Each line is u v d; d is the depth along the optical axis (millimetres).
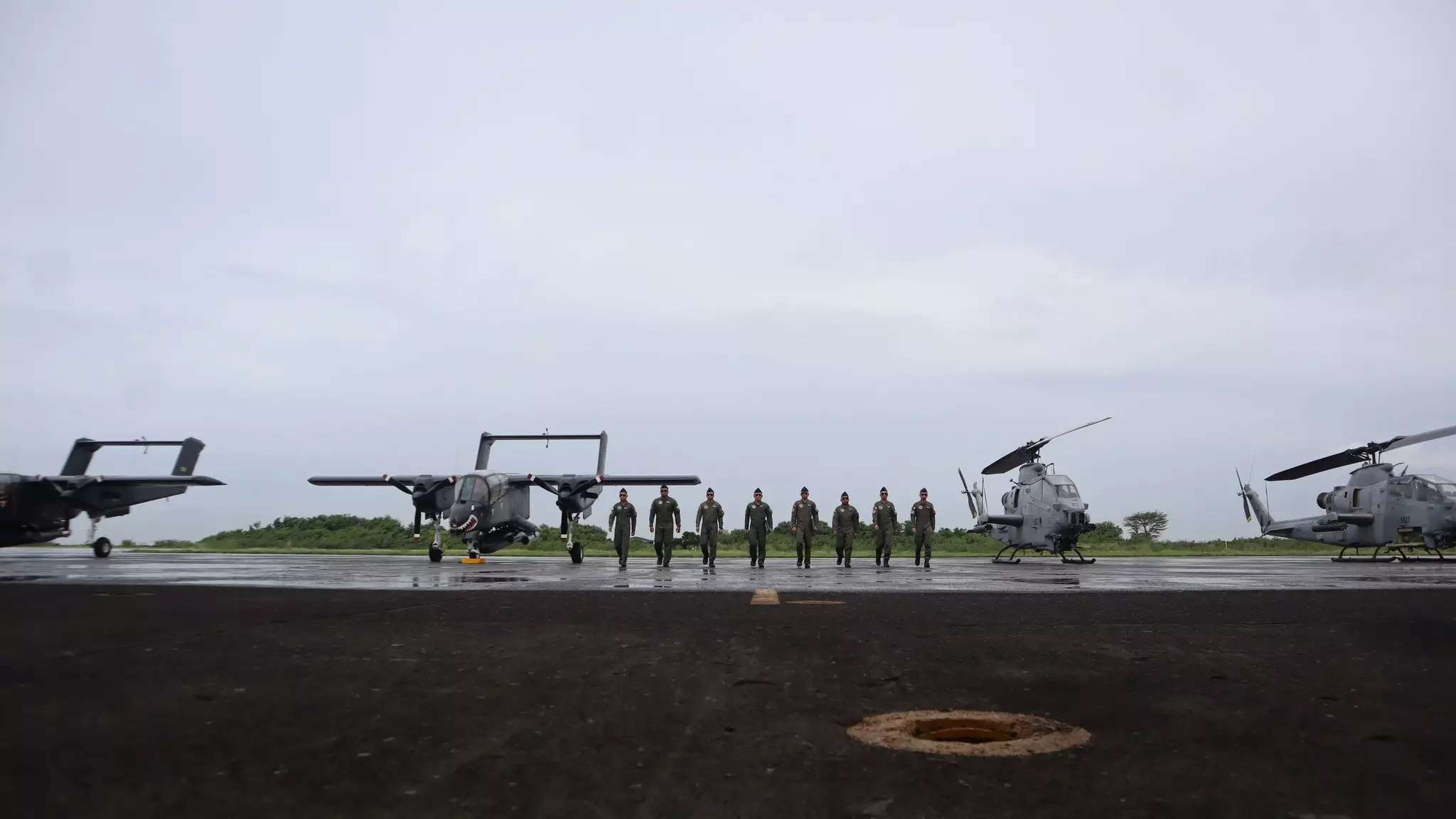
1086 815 2537
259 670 5074
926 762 3119
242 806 2646
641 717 3869
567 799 2713
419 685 4617
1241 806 2604
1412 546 28500
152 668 5176
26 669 5137
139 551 35281
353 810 2607
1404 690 4430
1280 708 4004
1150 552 37500
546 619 7789
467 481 25344
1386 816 2508
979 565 24062
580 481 28484
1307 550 40469
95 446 29625
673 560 29016
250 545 39875
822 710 4016
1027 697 4301
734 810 2605
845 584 13641
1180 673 4957
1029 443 26297
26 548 41062
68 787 2838
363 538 40250
